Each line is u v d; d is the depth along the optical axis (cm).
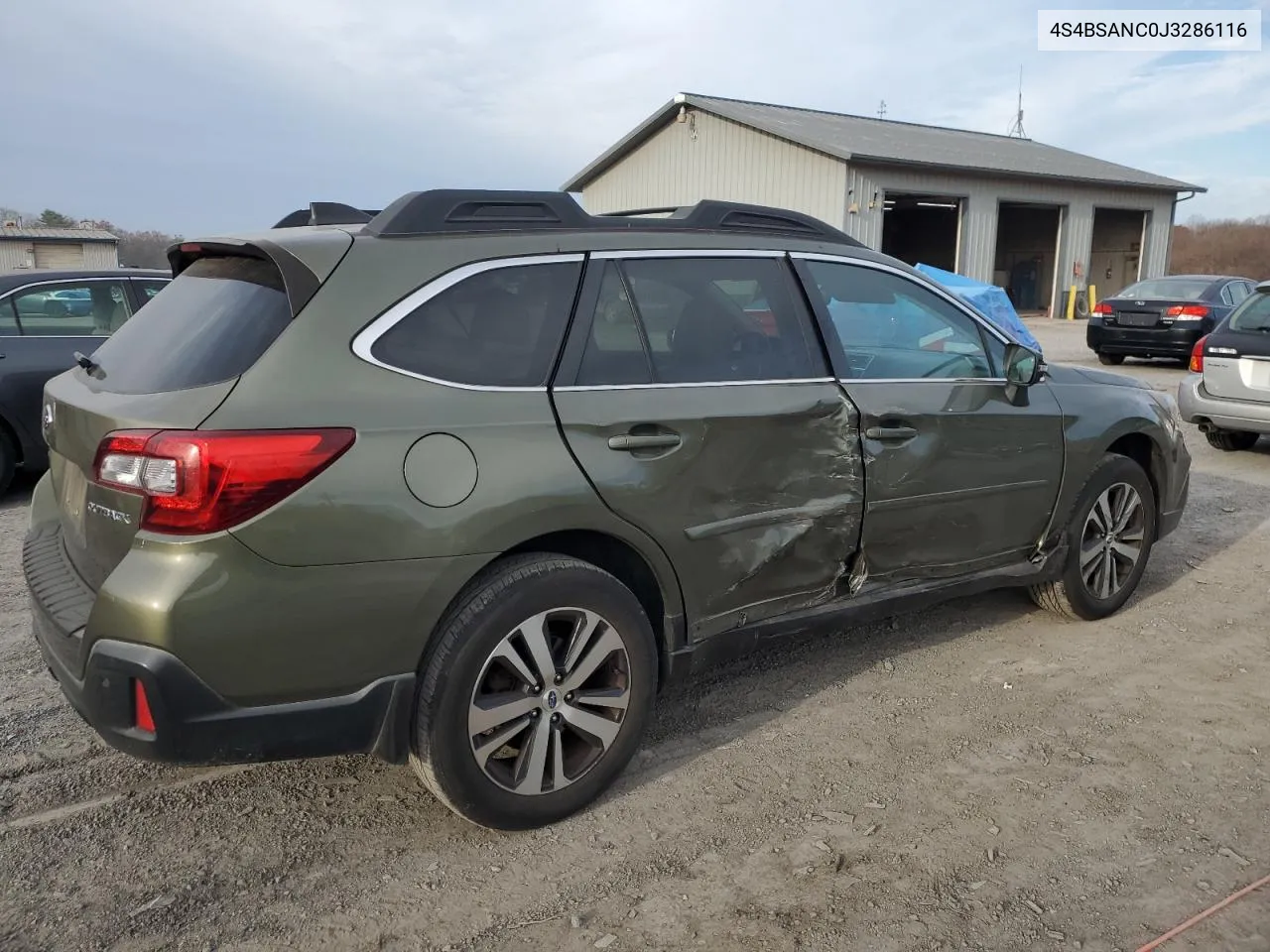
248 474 245
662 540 315
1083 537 463
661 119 2686
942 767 342
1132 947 253
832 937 256
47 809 309
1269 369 835
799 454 346
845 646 452
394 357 275
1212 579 549
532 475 284
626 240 328
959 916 264
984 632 470
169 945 250
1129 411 471
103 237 4012
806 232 384
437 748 278
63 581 289
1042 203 2719
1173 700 397
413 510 265
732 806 317
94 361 315
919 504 384
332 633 259
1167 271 3109
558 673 296
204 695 247
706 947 252
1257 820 312
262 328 268
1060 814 313
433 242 294
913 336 396
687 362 330
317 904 267
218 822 304
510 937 256
